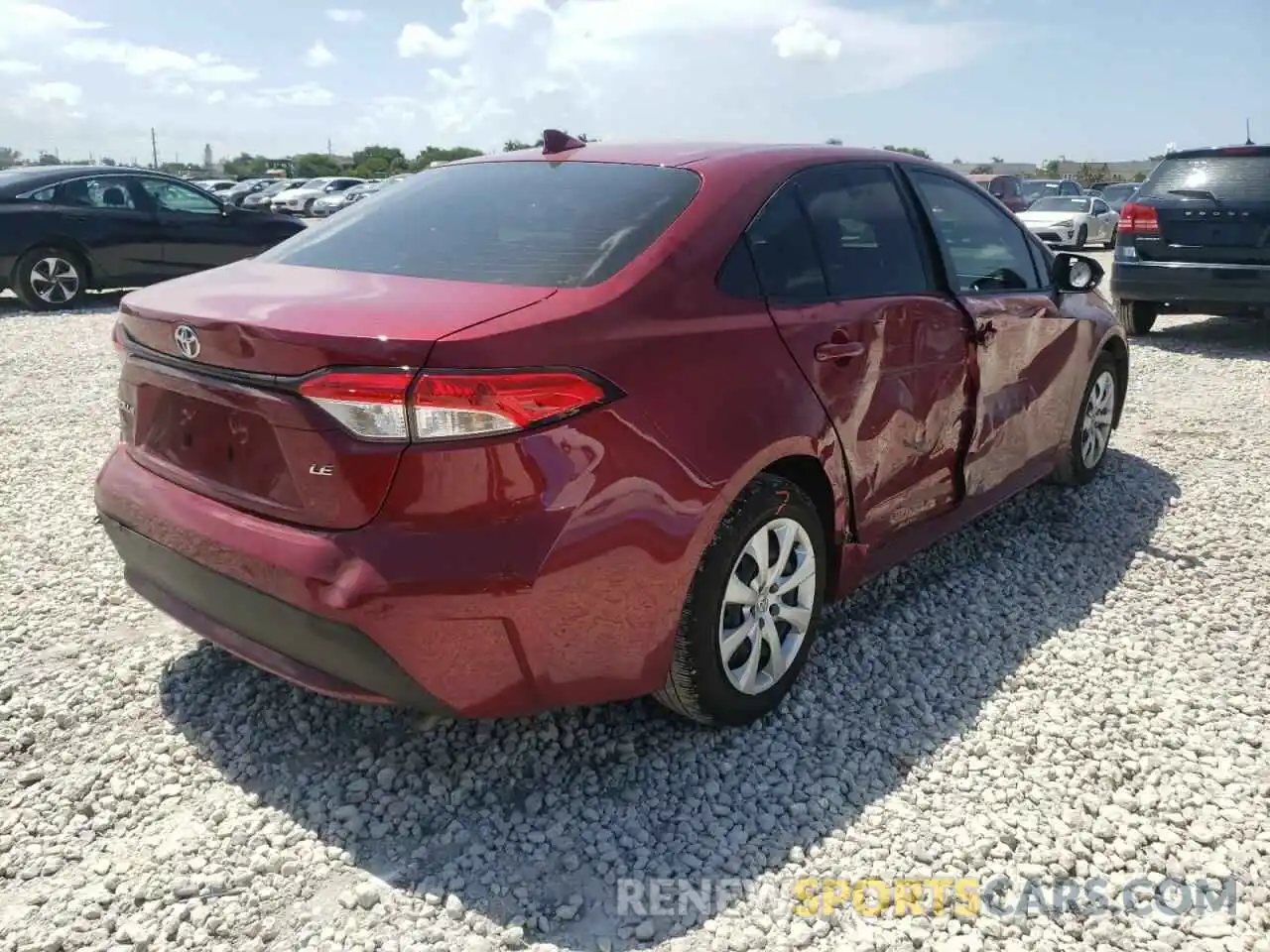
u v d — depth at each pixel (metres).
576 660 2.59
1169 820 2.72
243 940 2.28
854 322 3.29
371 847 2.59
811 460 3.13
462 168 3.60
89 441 6.03
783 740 3.07
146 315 2.79
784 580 3.12
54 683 3.28
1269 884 2.50
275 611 2.52
